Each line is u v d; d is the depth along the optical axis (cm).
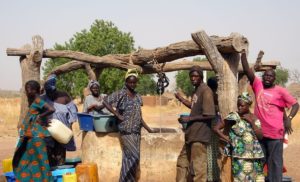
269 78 599
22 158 615
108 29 2877
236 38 605
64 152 701
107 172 705
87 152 726
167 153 716
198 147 596
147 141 713
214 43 634
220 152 625
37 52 766
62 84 3078
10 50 767
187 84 4994
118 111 654
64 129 655
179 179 629
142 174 710
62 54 839
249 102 567
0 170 890
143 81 4581
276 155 603
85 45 2830
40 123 624
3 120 2220
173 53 747
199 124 595
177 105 4253
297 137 1581
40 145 611
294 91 4350
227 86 630
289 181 671
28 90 623
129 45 2867
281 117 604
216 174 612
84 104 772
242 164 561
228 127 586
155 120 2647
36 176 609
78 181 646
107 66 923
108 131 705
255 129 563
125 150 649
